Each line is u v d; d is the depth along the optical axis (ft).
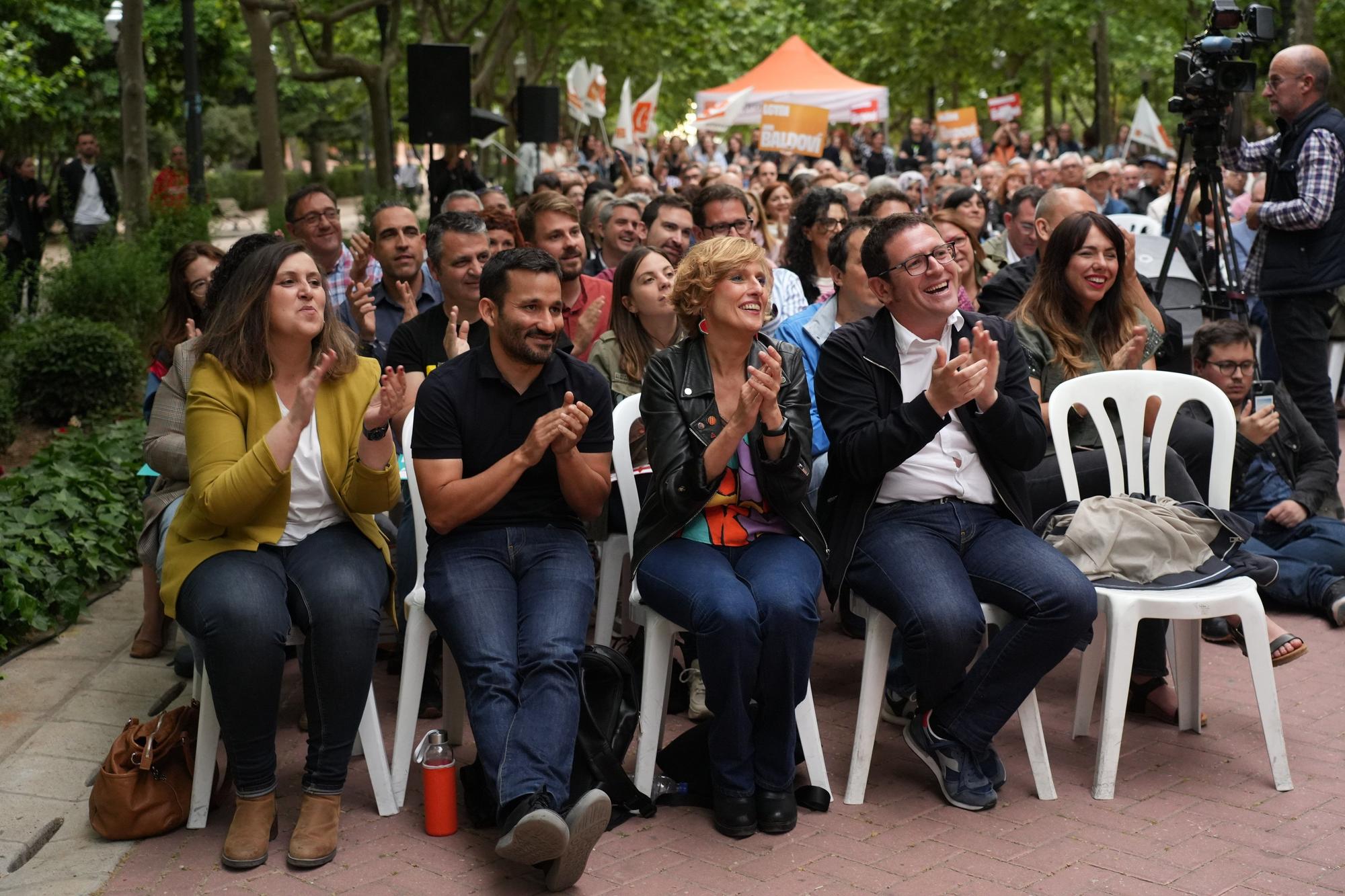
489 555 13.25
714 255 13.35
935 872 11.84
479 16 71.36
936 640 12.92
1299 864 11.87
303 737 15.01
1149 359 17.35
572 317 20.24
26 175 49.80
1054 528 14.71
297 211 21.86
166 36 84.53
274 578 12.64
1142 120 65.87
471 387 13.42
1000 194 45.80
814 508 16.98
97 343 30.96
